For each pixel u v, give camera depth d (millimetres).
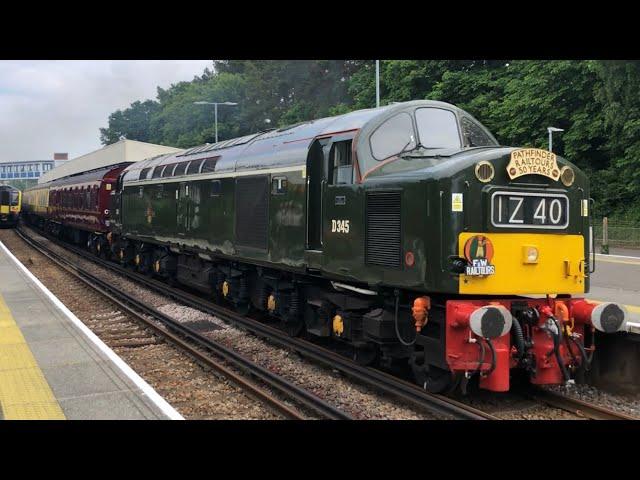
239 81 59688
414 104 7387
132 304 12602
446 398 6285
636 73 23906
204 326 10570
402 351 6957
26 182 111562
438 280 5910
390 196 6547
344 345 9047
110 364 6902
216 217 11102
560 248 6363
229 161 10695
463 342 5895
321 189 7867
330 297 8047
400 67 34969
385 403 6492
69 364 6914
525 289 6145
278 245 8852
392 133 7230
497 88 31406
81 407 5531
